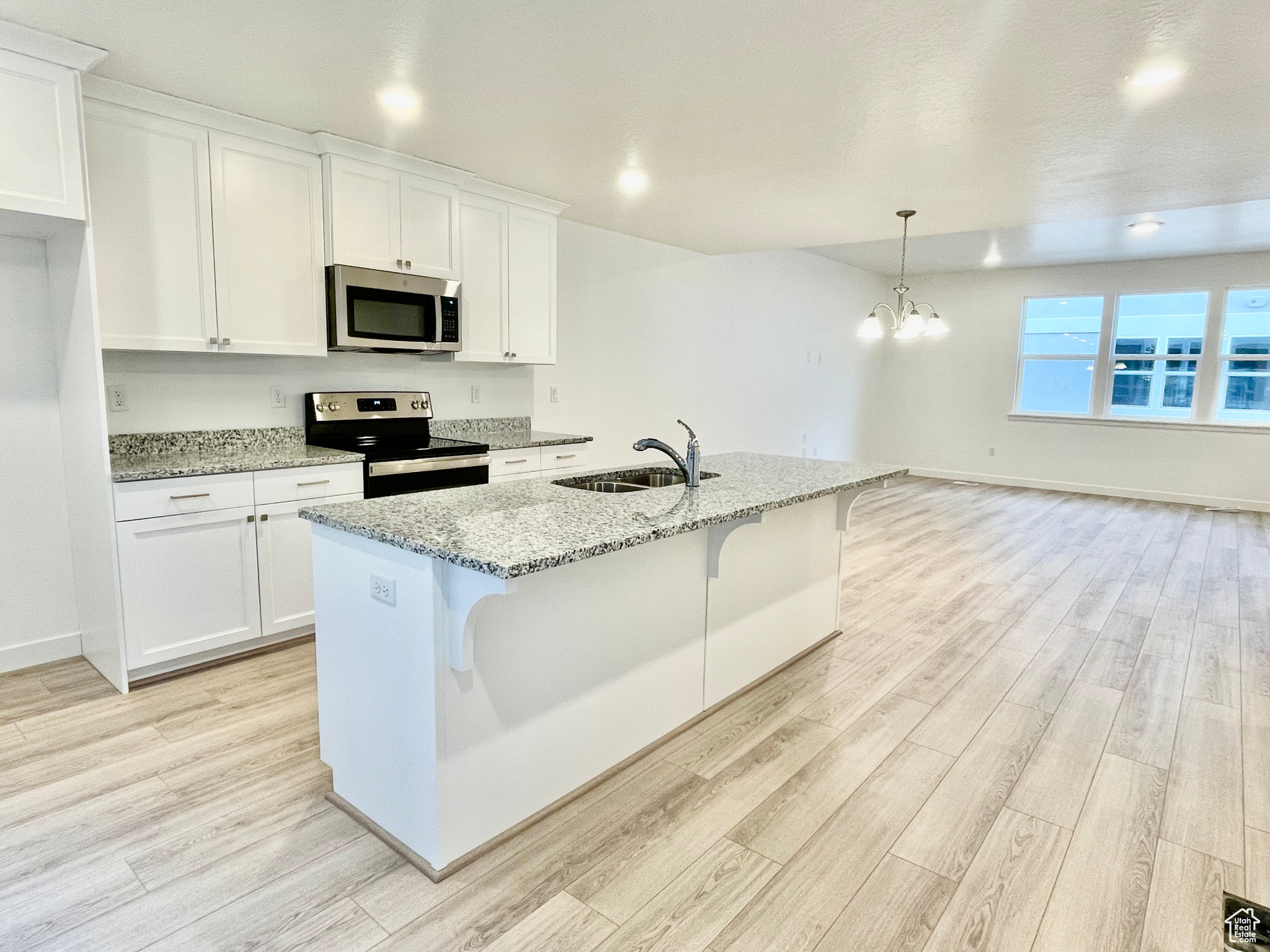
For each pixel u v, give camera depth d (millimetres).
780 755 2348
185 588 2760
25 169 2275
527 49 2283
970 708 2707
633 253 5238
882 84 2510
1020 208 4215
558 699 2004
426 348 3600
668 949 1529
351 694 1925
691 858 1826
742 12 2035
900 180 3682
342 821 1948
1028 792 2150
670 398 5738
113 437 2951
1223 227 5520
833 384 7988
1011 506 6961
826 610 3365
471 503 2150
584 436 5039
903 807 2064
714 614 2594
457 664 1665
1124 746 2438
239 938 1531
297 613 3107
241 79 2537
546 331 4289
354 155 3221
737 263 6305
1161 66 2334
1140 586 4328
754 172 3561
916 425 8820
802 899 1688
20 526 2850
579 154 3312
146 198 2688
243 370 3318
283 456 3145
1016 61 2316
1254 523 6203
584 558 1598
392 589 1745
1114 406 7574
